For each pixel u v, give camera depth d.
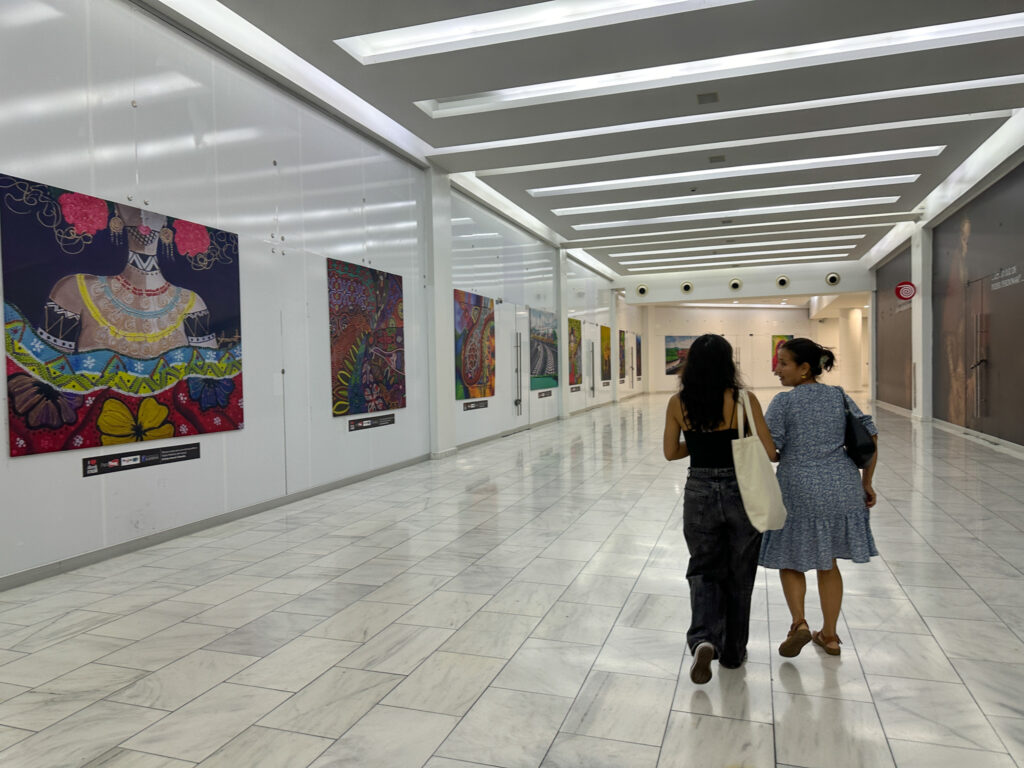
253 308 7.36
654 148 10.31
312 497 8.28
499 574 5.12
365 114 9.23
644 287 26.16
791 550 3.49
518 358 15.72
